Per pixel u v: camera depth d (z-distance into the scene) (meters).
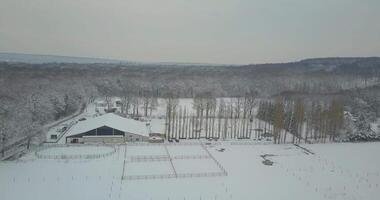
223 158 81.12
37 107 106.38
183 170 70.88
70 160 74.50
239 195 59.16
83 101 151.00
